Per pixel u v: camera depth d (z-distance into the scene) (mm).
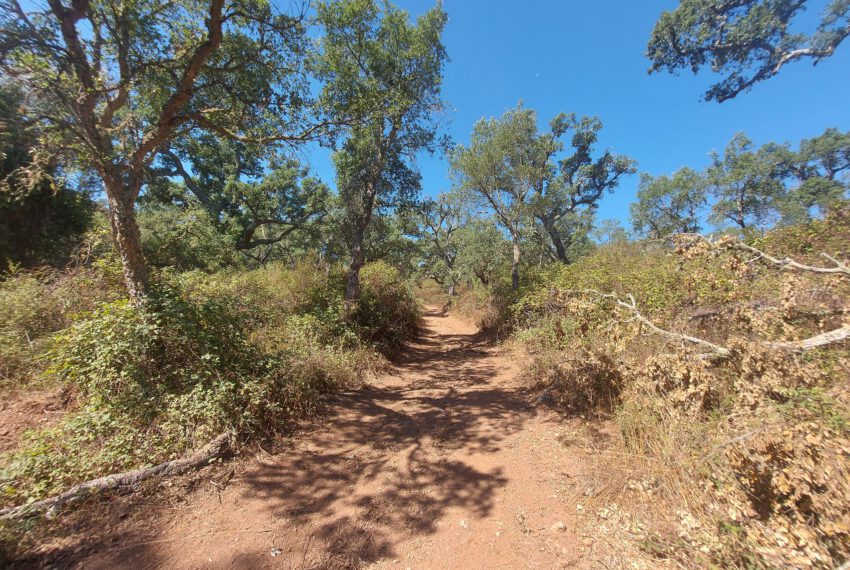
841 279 3660
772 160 18203
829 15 8711
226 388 3922
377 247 13820
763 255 4035
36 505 2531
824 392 2652
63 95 4215
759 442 2398
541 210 12992
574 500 3102
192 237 11859
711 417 3254
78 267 6406
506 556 2551
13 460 2891
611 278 6723
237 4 5047
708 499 2559
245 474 3430
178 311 4418
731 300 4434
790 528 2053
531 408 5305
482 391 6469
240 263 16250
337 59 7805
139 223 12258
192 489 3131
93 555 2379
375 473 3666
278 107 5957
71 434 3318
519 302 9352
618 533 2645
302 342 6113
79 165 4676
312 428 4590
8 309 5023
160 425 3572
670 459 2990
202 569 2359
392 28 8453
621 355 4602
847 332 3076
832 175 16891
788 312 3582
